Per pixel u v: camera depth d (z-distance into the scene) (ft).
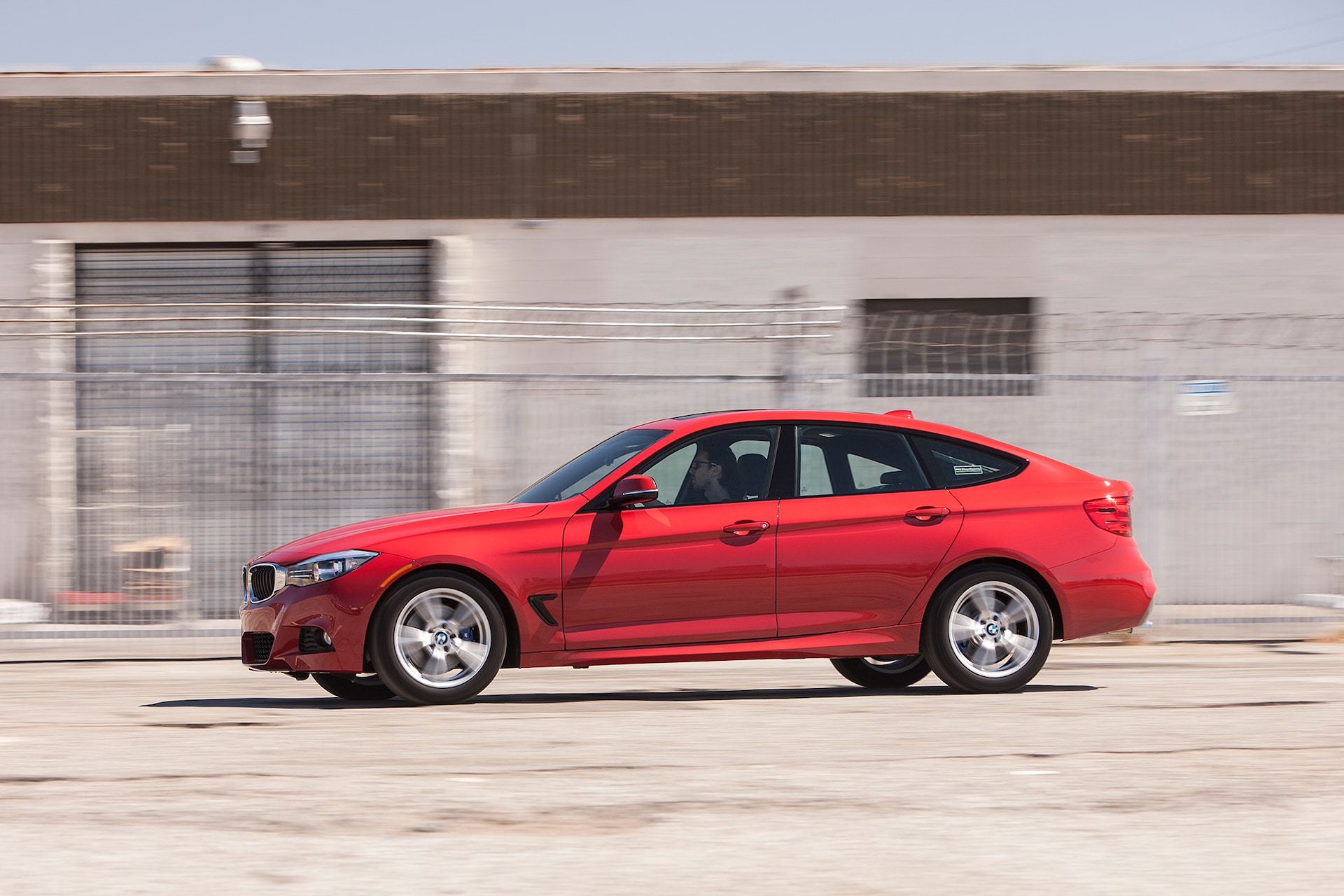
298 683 49.01
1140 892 21.90
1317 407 75.61
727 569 41.37
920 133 79.51
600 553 40.78
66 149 77.87
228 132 78.18
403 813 26.73
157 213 78.07
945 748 33.73
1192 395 70.44
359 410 69.21
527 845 24.48
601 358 77.20
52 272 77.61
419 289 78.84
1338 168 80.94
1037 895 21.67
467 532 40.45
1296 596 73.51
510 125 78.48
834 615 42.09
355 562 39.75
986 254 79.61
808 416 43.52
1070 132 79.97
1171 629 67.62
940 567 42.70
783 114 79.05
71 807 27.27
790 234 79.05
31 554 68.74
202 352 77.10
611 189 78.69
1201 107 80.33
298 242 78.33
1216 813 27.02
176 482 69.05
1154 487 69.87
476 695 41.88
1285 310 80.64
